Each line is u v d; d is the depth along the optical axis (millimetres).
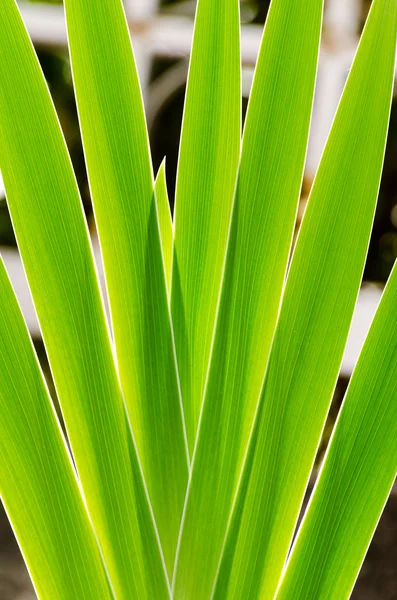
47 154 619
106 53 628
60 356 627
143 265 639
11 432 620
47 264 623
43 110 618
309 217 630
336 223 628
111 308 641
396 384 619
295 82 632
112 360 635
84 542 630
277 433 636
